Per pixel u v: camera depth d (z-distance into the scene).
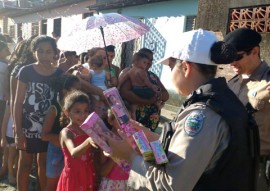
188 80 1.54
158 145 1.44
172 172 1.37
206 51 1.47
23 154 3.16
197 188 1.40
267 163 2.18
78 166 2.50
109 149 1.65
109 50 3.85
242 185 1.42
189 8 7.76
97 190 2.64
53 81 3.00
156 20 8.80
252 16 4.96
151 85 3.77
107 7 10.49
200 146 1.34
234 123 1.38
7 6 21.44
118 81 3.86
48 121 2.91
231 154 1.38
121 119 1.67
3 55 4.14
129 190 1.59
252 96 2.30
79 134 2.52
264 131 2.22
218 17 5.41
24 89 3.03
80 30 2.75
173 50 1.56
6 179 4.06
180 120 1.45
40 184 3.30
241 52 2.30
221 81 1.49
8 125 3.85
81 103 2.49
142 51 3.80
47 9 16.09
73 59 4.55
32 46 3.09
